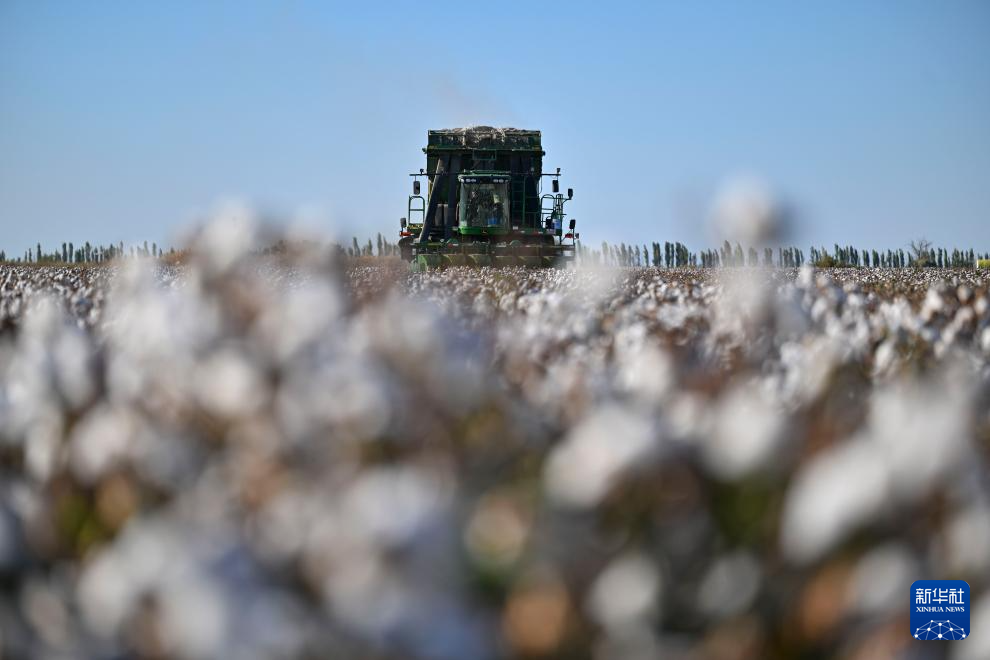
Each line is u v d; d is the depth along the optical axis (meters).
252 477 6.43
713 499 5.13
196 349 7.75
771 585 4.44
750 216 5.27
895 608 4.12
